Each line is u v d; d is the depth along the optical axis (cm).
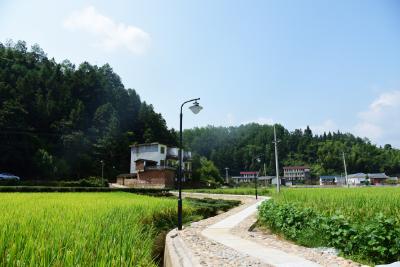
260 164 16062
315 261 802
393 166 14075
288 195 2053
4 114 6850
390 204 1225
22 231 673
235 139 17912
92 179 6612
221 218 1919
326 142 17462
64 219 971
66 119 8569
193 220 2025
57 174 6712
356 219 1135
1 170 6216
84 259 541
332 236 1052
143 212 1639
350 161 14688
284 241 1272
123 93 10931
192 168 9319
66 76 10288
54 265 499
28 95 8312
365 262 876
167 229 1705
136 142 9312
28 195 2752
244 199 4338
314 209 1351
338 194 1853
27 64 10175
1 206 1488
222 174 15212
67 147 7569
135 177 7181
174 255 881
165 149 7731
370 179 11325
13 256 497
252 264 762
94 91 10150
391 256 863
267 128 19088
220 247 997
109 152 8406
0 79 8138
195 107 1531
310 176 14875
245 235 1276
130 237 755
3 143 6412
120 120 10000
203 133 16912
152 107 11762
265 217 1625
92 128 8719
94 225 852
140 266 618
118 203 1928
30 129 7238
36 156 6519
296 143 17725
